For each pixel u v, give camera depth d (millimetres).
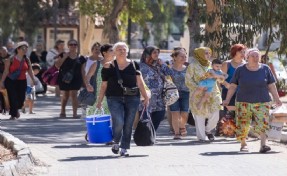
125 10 64750
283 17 35438
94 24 72250
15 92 35812
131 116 22516
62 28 89938
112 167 20641
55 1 75188
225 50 35094
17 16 76000
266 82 23906
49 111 42844
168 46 94125
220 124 28562
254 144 26188
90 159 22141
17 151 20969
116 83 22281
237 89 24344
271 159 22484
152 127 23422
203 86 27000
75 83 37062
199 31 39031
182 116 28406
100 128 23703
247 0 34969
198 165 21109
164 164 21250
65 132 30516
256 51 23859
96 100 25938
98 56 33344
